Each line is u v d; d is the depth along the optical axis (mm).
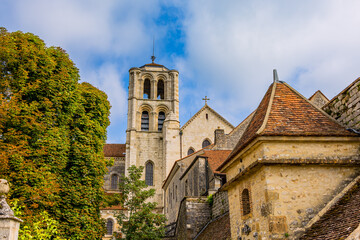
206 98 63719
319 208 10727
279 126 11648
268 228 10617
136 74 68688
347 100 12492
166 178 52844
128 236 25969
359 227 7844
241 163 13133
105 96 27141
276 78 14203
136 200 28234
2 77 20234
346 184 11070
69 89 23219
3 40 20469
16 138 18344
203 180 29750
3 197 10188
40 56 21844
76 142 22859
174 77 69938
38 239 13570
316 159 10945
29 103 20828
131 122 64688
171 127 61250
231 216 14328
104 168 24016
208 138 61188
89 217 21281
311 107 12844
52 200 19688
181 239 24875
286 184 10914
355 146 11398
